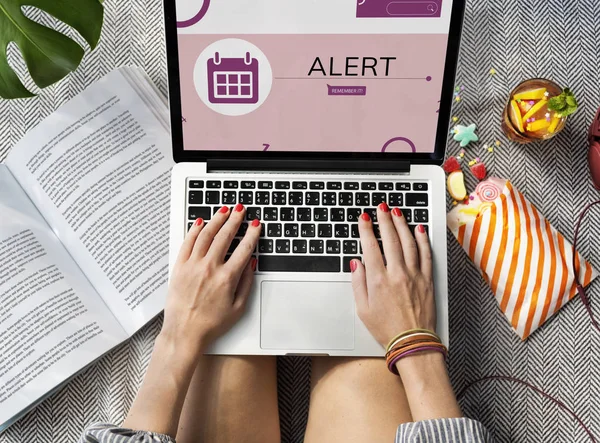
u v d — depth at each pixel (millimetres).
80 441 574
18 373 679
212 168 646
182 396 613
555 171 735
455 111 748
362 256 643
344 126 634
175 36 603
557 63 746
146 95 748
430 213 648
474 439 546
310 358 730
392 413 639
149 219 725
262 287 640
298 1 595
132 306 710
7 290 695
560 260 709
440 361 610
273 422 677
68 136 731
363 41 606
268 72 617
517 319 709
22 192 728
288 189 646
